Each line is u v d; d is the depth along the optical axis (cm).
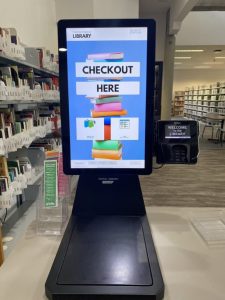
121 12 433
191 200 352
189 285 55
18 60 205
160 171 486
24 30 308
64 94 78
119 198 82
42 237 75
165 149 86
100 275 55
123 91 78
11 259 66
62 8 423
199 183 423
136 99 78
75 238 69
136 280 54
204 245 71
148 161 81
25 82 218
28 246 71
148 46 75
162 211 93
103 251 63
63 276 55
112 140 81
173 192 382
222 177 456
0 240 159
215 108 1119
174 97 1672
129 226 75
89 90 78
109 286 52
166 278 57
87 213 82
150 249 65
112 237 70
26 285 56
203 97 1315
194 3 431
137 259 60
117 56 76
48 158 87
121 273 56
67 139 80
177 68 1623
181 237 75
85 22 74
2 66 204
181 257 65
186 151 86
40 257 66
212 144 786
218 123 933
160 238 74
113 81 77
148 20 73
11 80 192
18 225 205
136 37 74
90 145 81
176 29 570
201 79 1636
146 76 77
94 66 76
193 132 85
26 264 63
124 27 74
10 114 201
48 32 401
